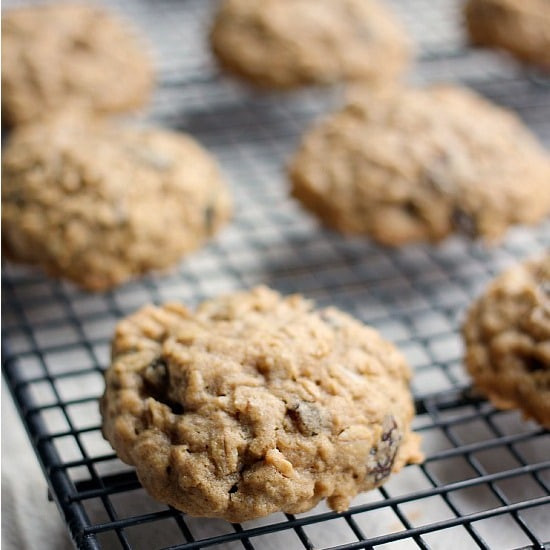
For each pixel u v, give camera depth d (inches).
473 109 19.6
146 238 17.8
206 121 21.7
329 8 21.2
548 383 16.2
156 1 24.5
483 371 16.5
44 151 18.0
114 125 20.9
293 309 16.3
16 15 20.6
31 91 19.8
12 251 17.8
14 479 16.4
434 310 18.3
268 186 20.5
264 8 21.0
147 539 15.8
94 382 17.5
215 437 15.1
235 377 15.4
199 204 18.3
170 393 15.5
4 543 15.9
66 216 17.6
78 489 15.8
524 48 21.7
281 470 15.0
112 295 18.5
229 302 16.4
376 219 18.4
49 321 18.1
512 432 17.0
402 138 18.8
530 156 19.1
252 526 15.9
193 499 15.1
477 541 15.3
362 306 18.6
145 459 15.2
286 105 22.2
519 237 19.8
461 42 23.6
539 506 16.2
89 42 20.4
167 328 16.1
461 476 16.4
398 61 21.5
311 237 19.7
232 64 21.0
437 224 18.4
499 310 16.7
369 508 15.4
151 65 21.2
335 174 18.6
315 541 15.8
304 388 15.4
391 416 15.5
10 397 17.2
